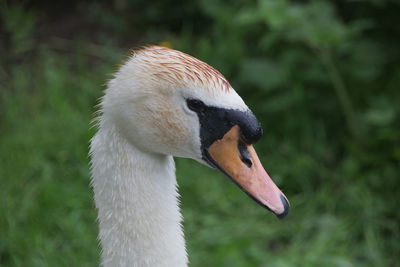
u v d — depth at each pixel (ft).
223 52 38.70
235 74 38.14
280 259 28.43
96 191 16.67
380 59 35.37
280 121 35.88
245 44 38.99
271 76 35.19
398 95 35.17
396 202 31.73
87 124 35.22
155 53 15.74
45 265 28.35
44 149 34.04
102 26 44.11
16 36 42.29
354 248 30.37
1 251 28.86
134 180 16.16
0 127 35.55
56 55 41.22
